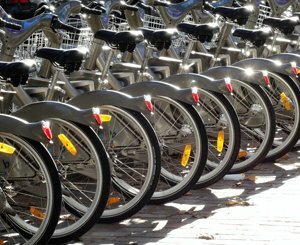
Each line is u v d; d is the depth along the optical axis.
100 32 9.49
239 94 11.30
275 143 11.91
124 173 9.53
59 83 9.29
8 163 8.19
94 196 8.48
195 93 9.75
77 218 8.77
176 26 11.16
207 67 11.91
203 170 9.81
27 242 7.98
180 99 9.75
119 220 9.13
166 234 8.79
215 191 10.48
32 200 8.55
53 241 8.51
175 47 12.09
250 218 9.32
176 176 9.97
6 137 7.85
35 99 8.99
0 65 7.97
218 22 12.74
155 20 12.32
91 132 8.45
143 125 9.12
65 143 8.34
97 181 8.45
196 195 10.30
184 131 10.00
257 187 10.67
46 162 7.84
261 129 11.30
